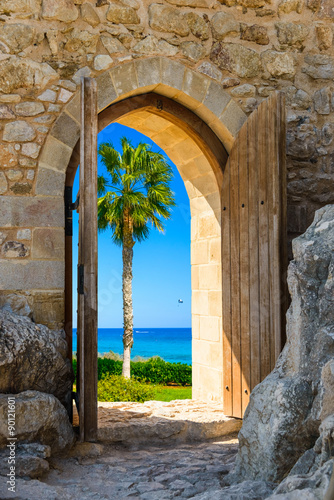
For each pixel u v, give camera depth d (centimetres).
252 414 308
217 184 502
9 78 412
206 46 466
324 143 501
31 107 414
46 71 420
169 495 287
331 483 191
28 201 407
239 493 256
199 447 404
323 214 343
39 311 401
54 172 415
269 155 426
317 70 499
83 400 366
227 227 473
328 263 306
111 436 402
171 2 456
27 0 419
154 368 1589
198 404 502
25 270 401
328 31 502
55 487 287
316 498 206
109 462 360
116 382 859
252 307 437
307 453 263
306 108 496
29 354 359
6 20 415
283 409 282
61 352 389
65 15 426
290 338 316
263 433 292
